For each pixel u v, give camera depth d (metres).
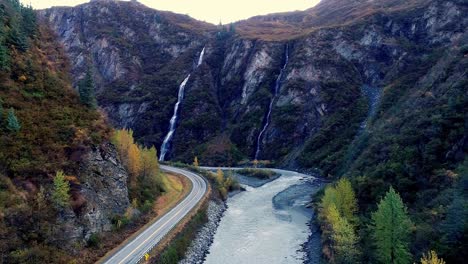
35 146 41.62
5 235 32.72
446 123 49.22
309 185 90.31
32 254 32.81
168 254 40.81
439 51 120.31
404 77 113.94
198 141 141.88
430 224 33.84
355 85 134.12
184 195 70.19
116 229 45.75
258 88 152.25
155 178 67.94
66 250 36.81
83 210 41.09
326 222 52.47
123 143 59.28
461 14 130.62
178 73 171.62
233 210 70.19
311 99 134.38
